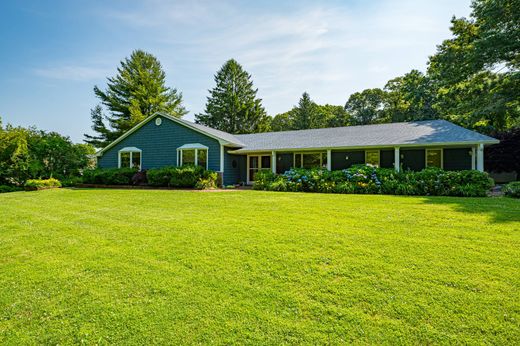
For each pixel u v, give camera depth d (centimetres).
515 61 1577
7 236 519
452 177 1022
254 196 1030
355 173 1198
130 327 242
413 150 1462
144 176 1667
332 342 218
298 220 588
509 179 1773
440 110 2302
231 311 261
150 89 3453
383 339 220
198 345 219
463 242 425
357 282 308
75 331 239
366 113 4269
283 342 220
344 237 460
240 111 4125
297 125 4341
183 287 306
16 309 272
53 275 343
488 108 1653
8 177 1681
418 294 281
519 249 392
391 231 491
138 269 355
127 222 612
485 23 1608
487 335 221
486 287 290
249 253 398
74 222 626
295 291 293
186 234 500
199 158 1689
